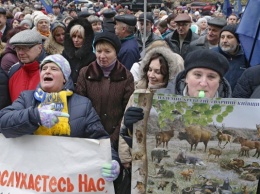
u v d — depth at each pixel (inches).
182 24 275.3
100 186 122.0
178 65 140.2
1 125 119.5
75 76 192.4
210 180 112.7
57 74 124.7
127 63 238.4
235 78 192.1
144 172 115.5
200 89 114.8
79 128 124.3
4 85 167.6
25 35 164.6
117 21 241.9
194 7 1014.4
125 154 141.6
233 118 110.0
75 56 194.2
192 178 113.5
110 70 162.7
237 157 110.9
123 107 162.6
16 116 117.2
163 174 114.8
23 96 127.1
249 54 171.8
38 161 122.3
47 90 125.1
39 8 675.4
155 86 139.9
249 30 170.2
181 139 113.0
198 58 115.0
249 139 110.0
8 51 205.5
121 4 856.3
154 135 114.2
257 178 110.7
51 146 121.6
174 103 112.4
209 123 111.3
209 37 260.2
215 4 1079.6
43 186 122.1
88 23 195.9
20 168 123.2
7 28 321.7
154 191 115.8
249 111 109.3
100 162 121.3
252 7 169.6
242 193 112.0
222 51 196.4
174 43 278.4
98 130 126.0
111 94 161.5
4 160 124.3
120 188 143.9
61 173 121.6
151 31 302.0
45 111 118.3
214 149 111.7
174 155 113.7
